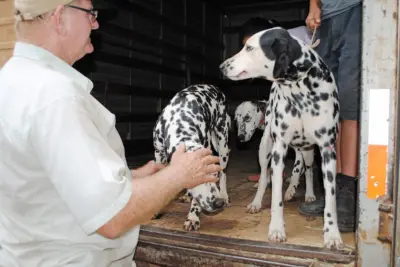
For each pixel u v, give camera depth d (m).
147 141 6.62
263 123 4.55
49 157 1.35
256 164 6.00
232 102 9.62
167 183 1.51
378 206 1.72
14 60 1.54
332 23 3.01
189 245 2.50
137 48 6.48
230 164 6.04
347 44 2.92
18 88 1.43
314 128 2.69
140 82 6.56
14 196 1.47
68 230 1.51
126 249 1.72
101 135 1.49
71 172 1.33
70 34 1.58
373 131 1.71
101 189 1.32
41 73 1.46
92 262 1.56
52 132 1.35
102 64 5.61
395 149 1.68
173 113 3.28
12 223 1.52
